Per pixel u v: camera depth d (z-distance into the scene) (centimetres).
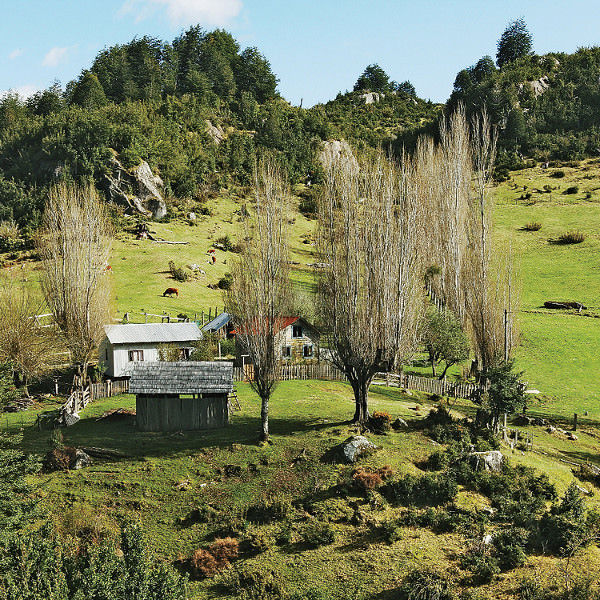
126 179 14350
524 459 4350
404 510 3697
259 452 4316
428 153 9412
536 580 3142
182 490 3975
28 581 2464
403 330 4716
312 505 3747
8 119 18888
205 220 14625
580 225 14100
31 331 5859
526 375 7125
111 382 5753
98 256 6378
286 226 4716
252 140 19825
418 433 4544
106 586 2414
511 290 6297
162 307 8919
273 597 3153
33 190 14300
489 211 7019
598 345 8025
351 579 3231
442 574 3186
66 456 4244
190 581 3312
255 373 4497
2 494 3219
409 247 4791
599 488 4272
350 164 5284
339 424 4703
